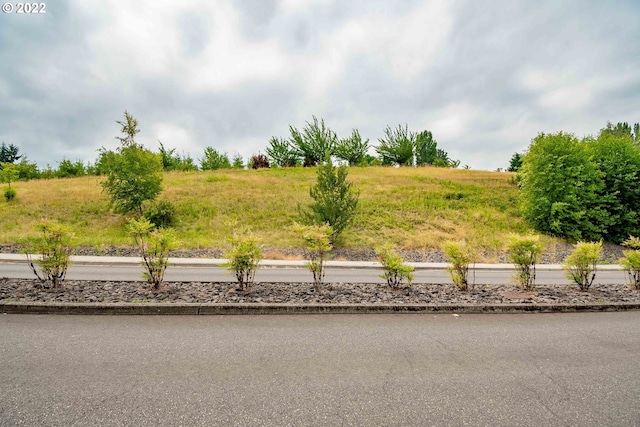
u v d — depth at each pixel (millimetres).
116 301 6652
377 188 32531
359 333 5676
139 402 3520
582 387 4129
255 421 3262
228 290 7828
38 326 5555
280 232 22172
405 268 8461
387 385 4027
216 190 29844
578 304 7434
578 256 8945
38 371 4117
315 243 8273
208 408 3449
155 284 7695
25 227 20000
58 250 7633
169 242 7660
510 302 7516
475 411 3555
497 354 5020
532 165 25391
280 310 6609
